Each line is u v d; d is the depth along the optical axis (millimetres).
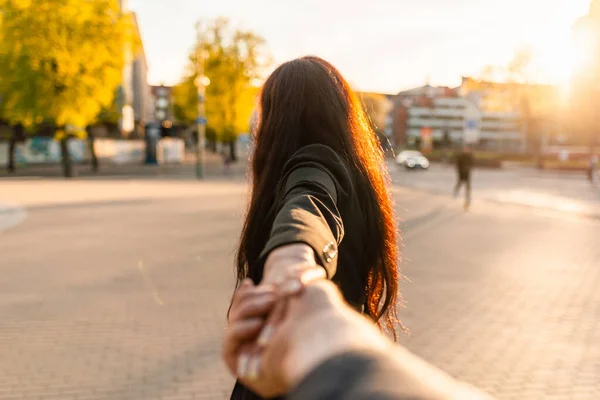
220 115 45156
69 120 28484
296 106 1103
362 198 1108
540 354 4828
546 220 14695
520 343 5102
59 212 15312
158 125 48719
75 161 45750
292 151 1083
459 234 11945
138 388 4141
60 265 8453
